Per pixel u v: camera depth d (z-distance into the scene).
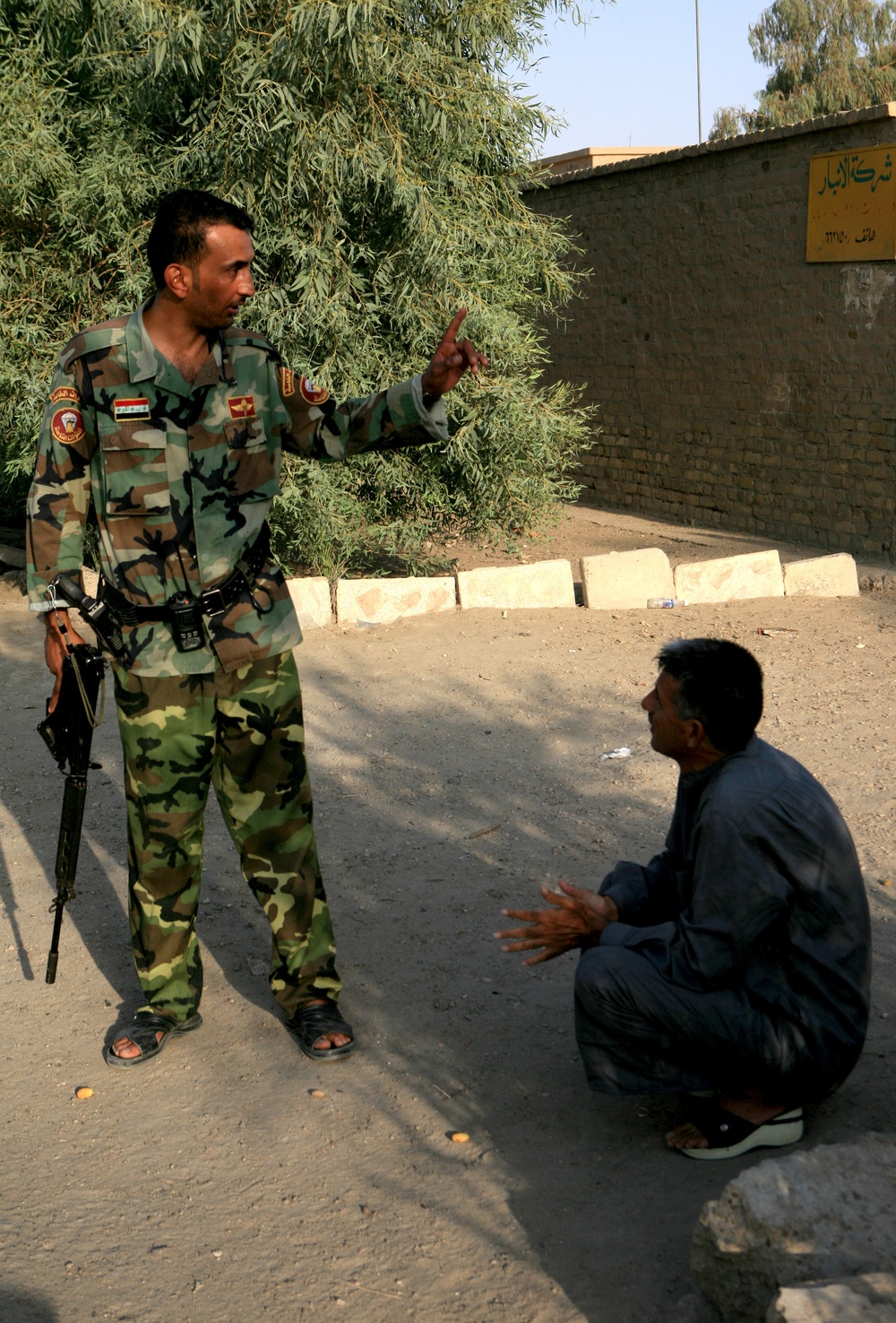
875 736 5.43
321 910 3.25
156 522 2.89
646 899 2.94
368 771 5.24
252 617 2.99
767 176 9.98
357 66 6.76
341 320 7.42
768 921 2.56
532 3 7.74
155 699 2.95
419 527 8.57
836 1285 1.86
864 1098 2.89
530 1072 3.08
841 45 36.81
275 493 3.05
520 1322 2.27
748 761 2.65
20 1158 2.80
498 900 4.02
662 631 7.29
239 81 7.06
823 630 7.23
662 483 11.86
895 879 4.06
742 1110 2.72
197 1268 2.44
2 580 9.16
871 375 9.32
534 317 9.02
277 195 7.30
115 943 3.84
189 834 3.11
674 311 11.32
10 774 5.31
